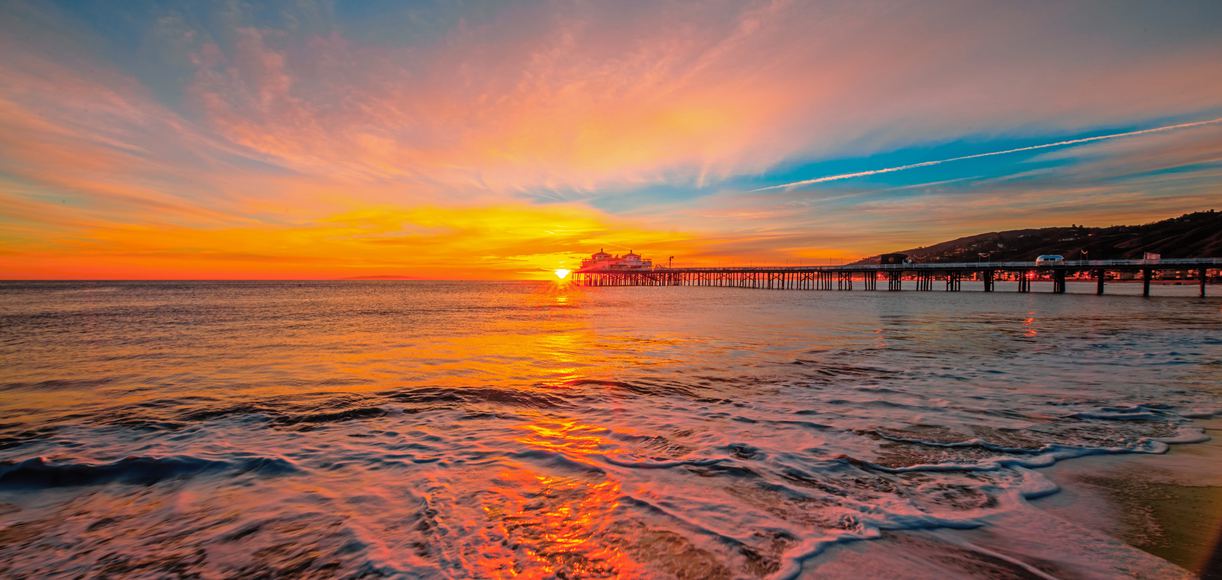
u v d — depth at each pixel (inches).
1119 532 161.2
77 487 211.8
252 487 210.2
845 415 308.3
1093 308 1456.7
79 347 645.3
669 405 339.9
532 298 2488.9
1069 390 370.6
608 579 140.6
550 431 284.7
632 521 174.2
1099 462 224.5
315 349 627.2
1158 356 530.0
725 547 155.9
